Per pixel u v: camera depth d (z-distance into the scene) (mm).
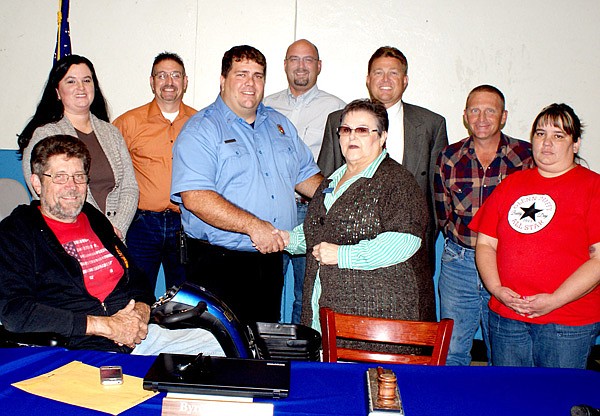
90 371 1478
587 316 2240
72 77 2799
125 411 1288
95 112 3031
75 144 2061
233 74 2600
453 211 2973
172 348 2096
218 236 2590
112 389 1382
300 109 3625
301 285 3594
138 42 3918
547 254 2262
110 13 3902
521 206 2348
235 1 3863
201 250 2645
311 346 1976
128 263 2230
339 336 1891
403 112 3271
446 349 1801
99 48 3928
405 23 3814
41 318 1891
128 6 3893
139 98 3965
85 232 2146
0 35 3973
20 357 1558
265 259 2662
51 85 2818
